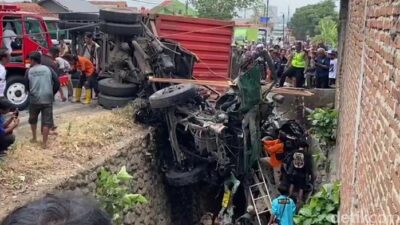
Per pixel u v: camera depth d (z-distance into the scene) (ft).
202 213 40.98
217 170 37.58
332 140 38.06
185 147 37.76
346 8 43.80
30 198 22.34
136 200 24.49
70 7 107.76
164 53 43.14
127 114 39.06
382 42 12.75
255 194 37.83
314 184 34.30
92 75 46.96
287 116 48.55
